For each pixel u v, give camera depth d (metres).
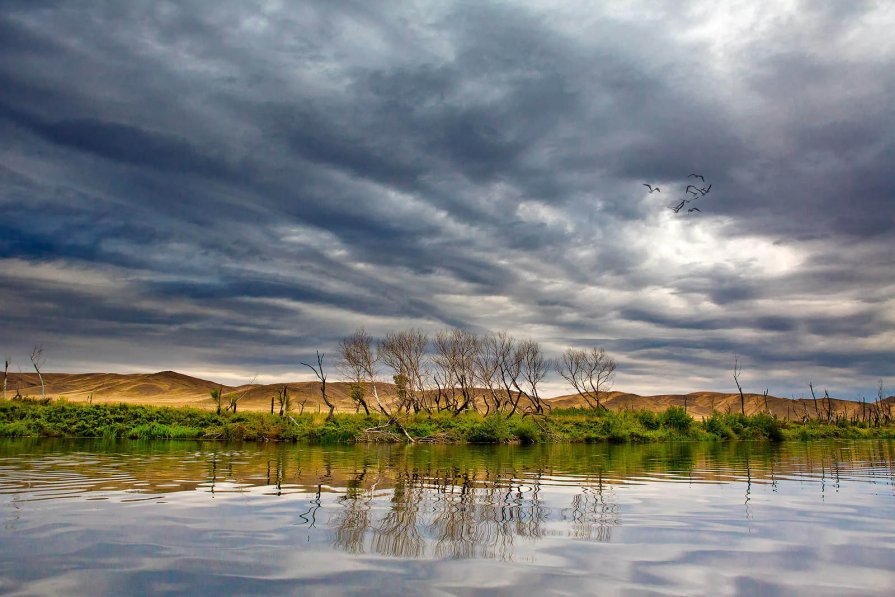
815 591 6.52
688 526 10.30
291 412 61.47
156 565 7.38
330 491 14.73
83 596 6.13
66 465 20.97
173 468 20.34
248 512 11.28
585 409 79.56
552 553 8.19
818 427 78.56
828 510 12.30
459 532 9.55
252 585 6.57
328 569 7.26
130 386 176.38
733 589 6.57
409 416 61.16
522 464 25.33
